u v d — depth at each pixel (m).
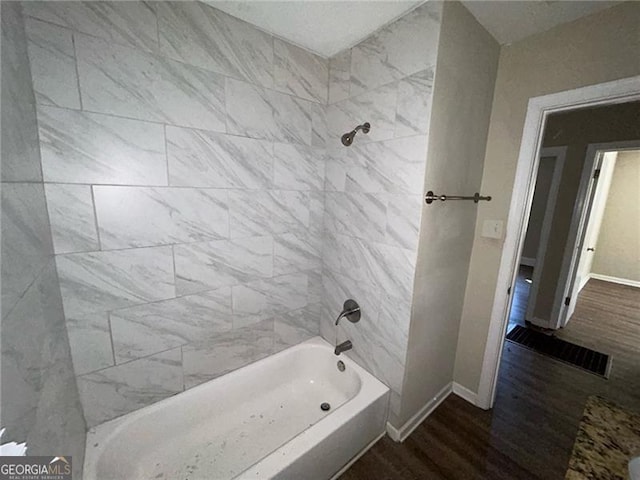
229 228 1.48
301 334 1.96
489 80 1.48
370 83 1.46
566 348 2.52
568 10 1.20
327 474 1.28
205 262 1.43
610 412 0.76
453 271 1.62
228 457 1.39
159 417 1.37
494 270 1.65
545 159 5.10
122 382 1.28
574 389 1.97
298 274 1.84
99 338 1.18
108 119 1.08
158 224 1.26
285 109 1.58
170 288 1.34
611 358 2.37
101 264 1.14
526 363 2.28
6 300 0.60
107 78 1.06
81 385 1.17
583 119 2.60
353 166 1.62
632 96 1.16
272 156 1.57
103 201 1.11
